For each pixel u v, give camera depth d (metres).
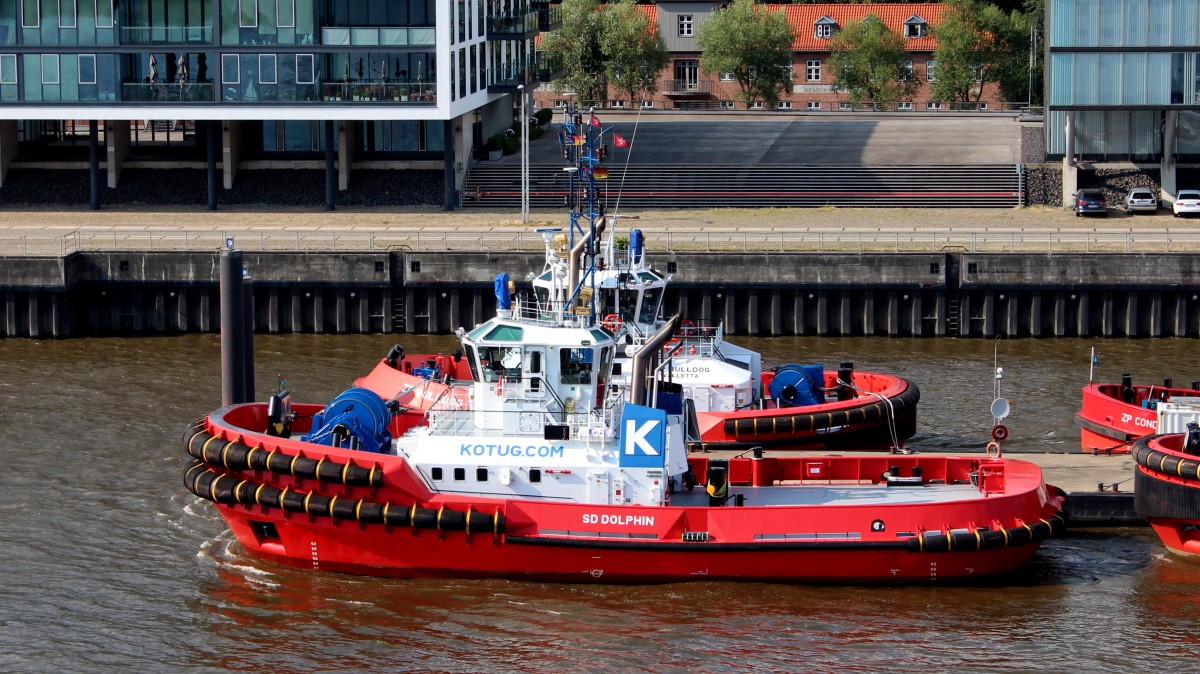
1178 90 107.88
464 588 50.16
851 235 98.06
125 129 116.19
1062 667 44.75
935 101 173.50
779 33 172.00
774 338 91.25
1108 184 111.31
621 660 45.38
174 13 108.12
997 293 90.94
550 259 62.09
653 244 94.12
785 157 118.50
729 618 47.97
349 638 46.78
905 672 44.56
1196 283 89.69
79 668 44.88
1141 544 53.53
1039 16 171.38
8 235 100.50
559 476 50.16
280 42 108.31
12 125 115.31
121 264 92.88
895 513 49.28
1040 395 75.31
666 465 50.47
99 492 59.34
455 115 110.12
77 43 108.06
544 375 51.12
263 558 52.56
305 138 118.12
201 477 51.75
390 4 108.88
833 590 49.75
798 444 60.88
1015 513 50.12
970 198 110.75
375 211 111.62
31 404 73.06
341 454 50.12
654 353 52.22
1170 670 44.50
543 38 164.88
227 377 66.38
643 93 176.38
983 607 48.66
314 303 93.00
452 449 50.44
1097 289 90.50
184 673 44.62
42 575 51.19
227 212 111.25
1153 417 60.28
